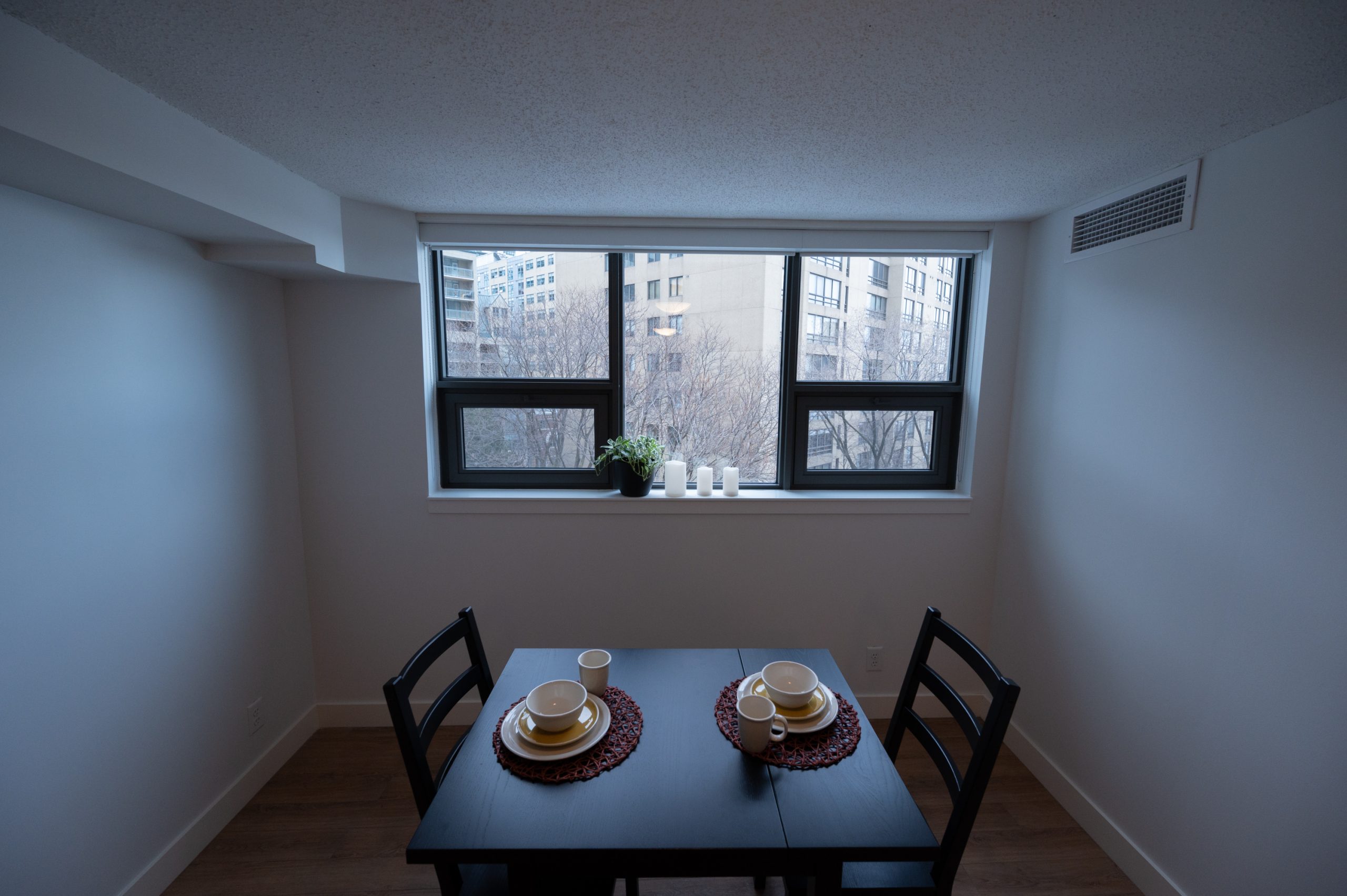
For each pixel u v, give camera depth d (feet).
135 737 5.18
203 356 5.98
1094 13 3.14
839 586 8.07
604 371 8.19
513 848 3.36
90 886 4.76
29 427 4.26
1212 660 4.92
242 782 6.54
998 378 7.79
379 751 7.55
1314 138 4.18
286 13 3.17
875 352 8.23
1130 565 5.81
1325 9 3.06
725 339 8.19
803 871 3.51
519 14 3.19
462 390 8.04
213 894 5.47
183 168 4.41
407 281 7.25
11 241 4.13
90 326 4.74
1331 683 4.07
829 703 4.72
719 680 5.25
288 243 5.98
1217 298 4.91
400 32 3.37
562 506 7.76
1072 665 6.63
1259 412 4.55
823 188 6.18
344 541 7.75
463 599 7.91
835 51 3.56
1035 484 7.32
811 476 8.43
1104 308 6.18
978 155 5.22
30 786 4.28
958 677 8.29
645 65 3.75
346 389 7.48
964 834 3.94
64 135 3.50
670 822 3.59
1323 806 4.11
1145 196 5.70
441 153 5.24
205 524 6.02
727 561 7.97
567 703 4.69
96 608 4.80
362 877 5.68
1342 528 4.00
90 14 3.15
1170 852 5.30
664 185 6.12
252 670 6.77
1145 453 5.63
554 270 7.92
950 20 3.23
